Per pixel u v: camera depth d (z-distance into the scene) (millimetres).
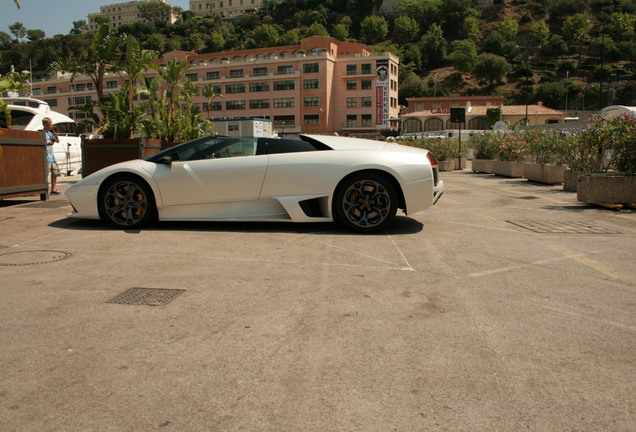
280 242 5098
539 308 3168
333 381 2205
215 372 2281
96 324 2846
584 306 3209
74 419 1911
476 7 169500
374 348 2545
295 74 79312
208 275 3861
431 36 143875
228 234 5516
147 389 2133
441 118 76000
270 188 5656
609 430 1848
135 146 10516
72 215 5953
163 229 5820
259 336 2688
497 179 14680
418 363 2381
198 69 84812
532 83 124938
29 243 4984
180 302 3229
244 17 175875
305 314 3025
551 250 4816
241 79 82062
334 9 178750
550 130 14156
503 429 1851
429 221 6562
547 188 11555
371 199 5594
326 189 5566
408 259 4430
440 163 20453
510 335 2730
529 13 162375
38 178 8383
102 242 5062
